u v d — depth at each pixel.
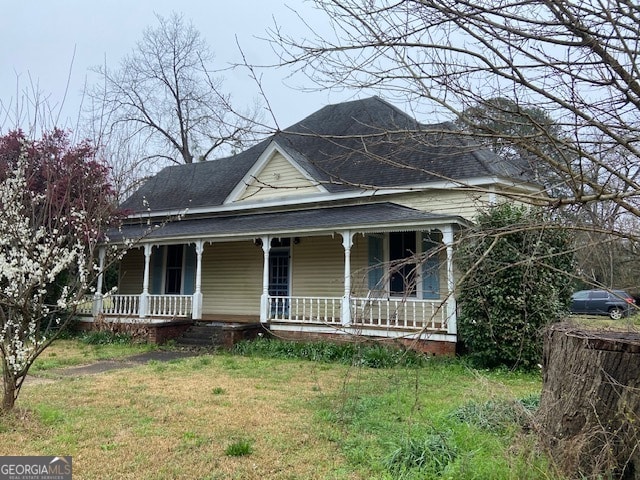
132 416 5.75
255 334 12.70
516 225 2.99
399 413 5.77
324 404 6.32
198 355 11.37
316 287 14.07
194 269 16.73
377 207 13.23
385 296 4.42
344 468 4.14
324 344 11.05
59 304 6.78
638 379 3.30
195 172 20.34
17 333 5.74
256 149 19.52
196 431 5.19
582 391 3.54
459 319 9.78
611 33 2.45
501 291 8.98
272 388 7.46
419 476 3.70
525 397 6.08
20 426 5.20
